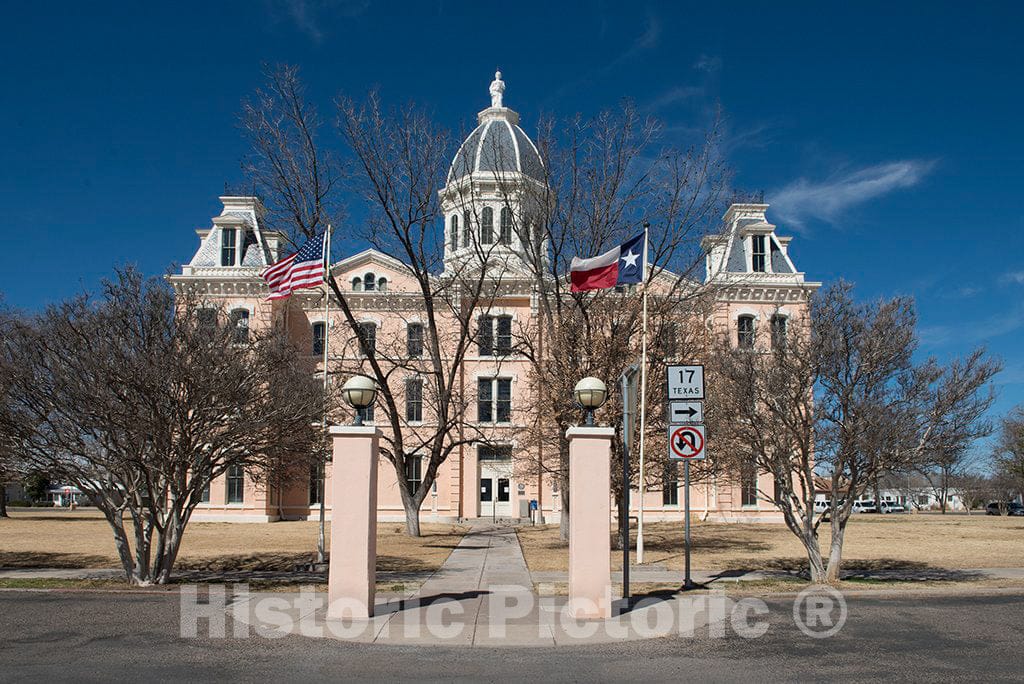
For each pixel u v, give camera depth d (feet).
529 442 101.35
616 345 85.46
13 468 54.08
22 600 47.78
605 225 94.68
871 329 56.34
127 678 28.09
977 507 337.31
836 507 59.11
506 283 134.41
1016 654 33.32
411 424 138.41
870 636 37.42
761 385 59.16
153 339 53.11
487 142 144.97
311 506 137.80
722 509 136.67
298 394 58.13
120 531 56.29
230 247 141.59
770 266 142.82
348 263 142.61
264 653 32.91
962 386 55.06
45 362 52.16
